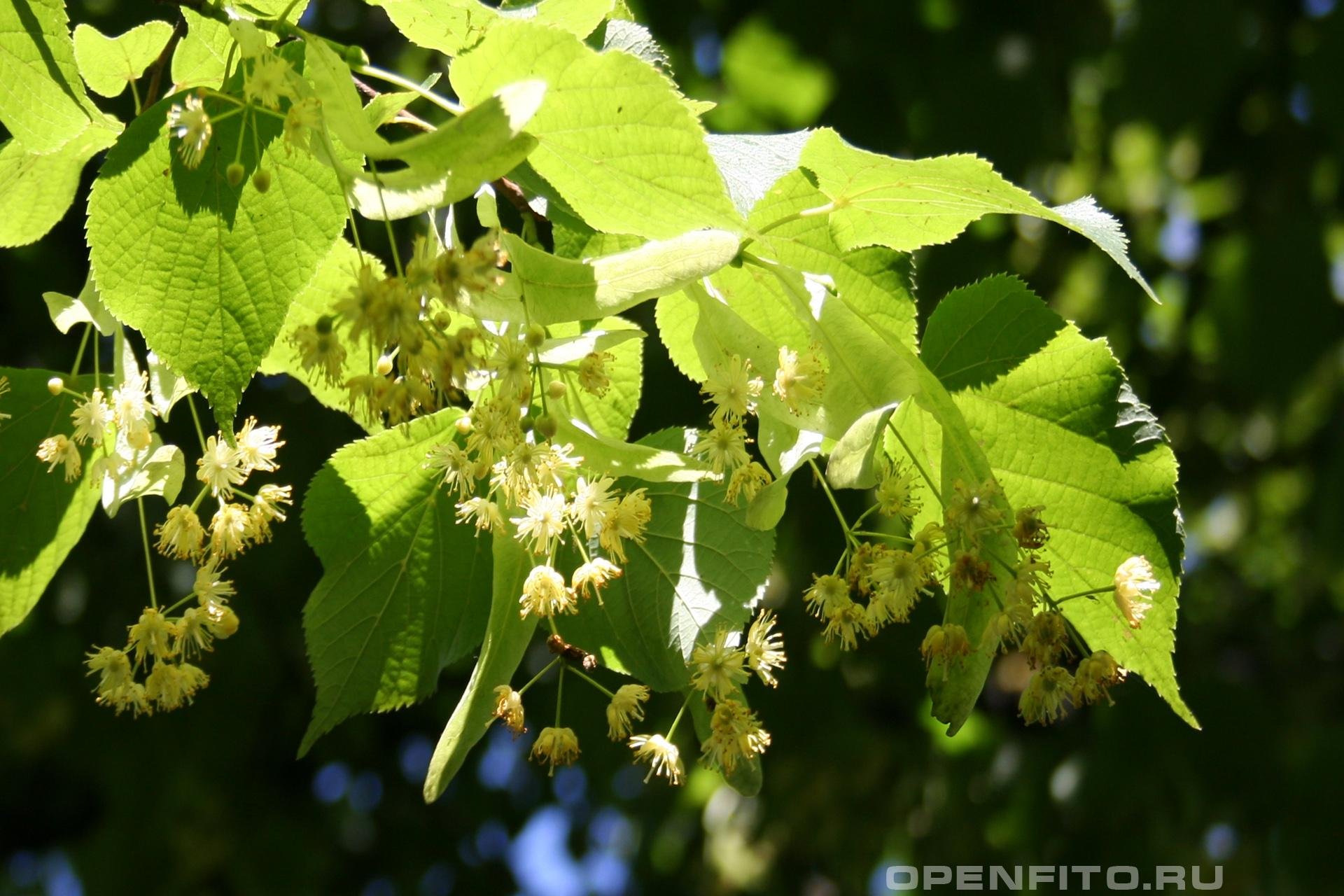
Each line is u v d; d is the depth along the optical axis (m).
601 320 0.77
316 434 1.68
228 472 0.75
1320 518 2.05
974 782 1.87
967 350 0.80
